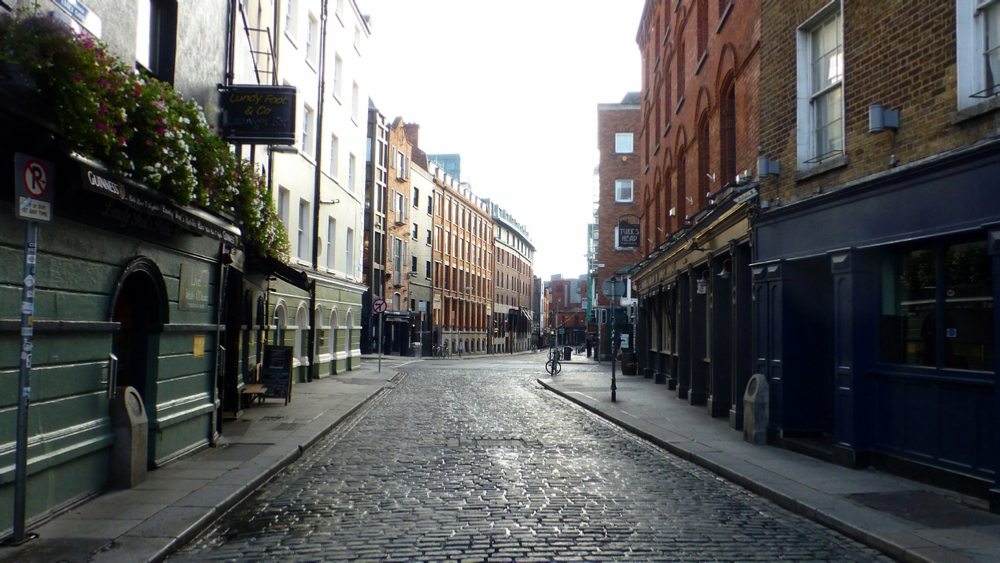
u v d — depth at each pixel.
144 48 8.95
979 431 7.51
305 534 6.41
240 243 11.92
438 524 6.70
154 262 8.60
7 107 5.53
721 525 6.82
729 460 9.86
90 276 7.25
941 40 7.93
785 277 11.08
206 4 10.67
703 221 15.69
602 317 44.84
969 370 7.71
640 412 15.93
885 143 8.82
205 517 6.70
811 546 6.18
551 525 6.68
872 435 9.23
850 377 9.27
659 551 5.91
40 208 5.66
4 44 5.55
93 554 5.57
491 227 80.75
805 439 10.79
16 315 6.04
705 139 17.86
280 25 18.95
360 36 30.00
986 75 7.50
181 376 9.71
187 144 8.30
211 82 10.94
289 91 11.36
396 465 9.79
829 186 10.01
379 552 5.84
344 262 28.11
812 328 11.09
